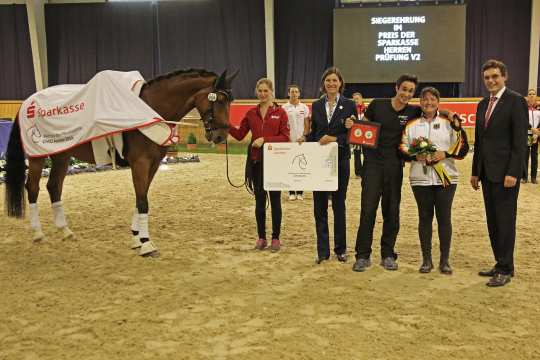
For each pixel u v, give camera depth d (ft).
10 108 61.98
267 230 19.60
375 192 14.43
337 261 15.51
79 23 61.72
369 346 9.88
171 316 11.44
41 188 29.35
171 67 60.85
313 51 57.67
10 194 18.15
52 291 13.15
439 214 14.20
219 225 20.43
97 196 26.86
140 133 15.81
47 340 10.32
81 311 11.81
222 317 11.35
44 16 62.28
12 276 14.38
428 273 14.30
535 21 52.95
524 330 10.56
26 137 17.37
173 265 15.26
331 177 14.85
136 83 16.30
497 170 13.17
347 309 11.72
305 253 16.44
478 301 12.18
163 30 60.39
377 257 15.92
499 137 13.20
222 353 9.67
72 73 62.80
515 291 12.84
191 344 10.06
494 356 9.46
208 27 59.41
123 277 14.20
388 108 14.19
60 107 16.61
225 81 15.98
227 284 13.55
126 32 61.05
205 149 52.80
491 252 16.35
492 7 54.13
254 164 16.39
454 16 52.49
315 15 57.16
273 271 14.64
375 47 53.72
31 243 17.89
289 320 11.15
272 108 16.26
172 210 23.27
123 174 35.24
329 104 15.15
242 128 16.93
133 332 10.64
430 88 13.75
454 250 16.61
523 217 21.12
